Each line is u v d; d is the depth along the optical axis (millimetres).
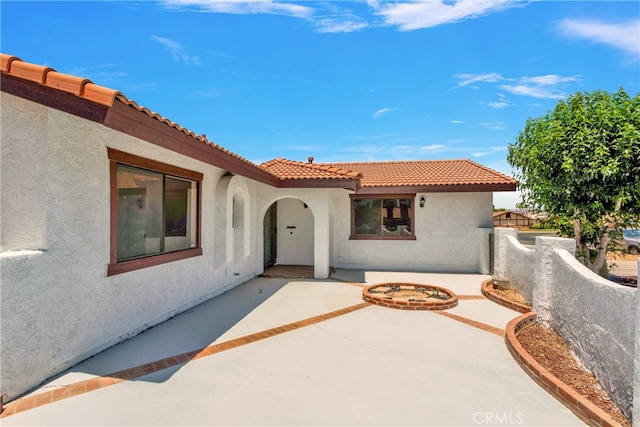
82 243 5742
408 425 4074
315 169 13703
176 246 8852
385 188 15781
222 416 4219
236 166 9625
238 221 12719
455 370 5652
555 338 7262
